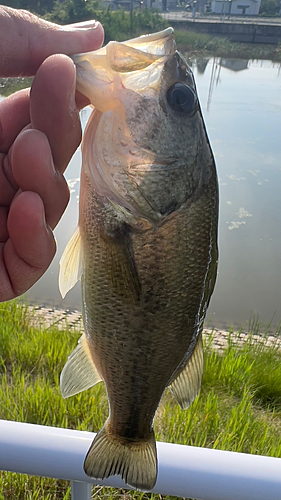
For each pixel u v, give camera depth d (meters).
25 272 0.15
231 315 0.73
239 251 0.88
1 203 0.17
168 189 0.16
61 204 0.15
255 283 0.81
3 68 0.14
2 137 0.17
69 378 0.17
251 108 1.78
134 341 0.16
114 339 0.16
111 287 0.16
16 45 0.14
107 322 0.16
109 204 0.16
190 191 0.16
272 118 1.65
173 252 0.15
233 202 1.03
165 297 0.15
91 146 0.16
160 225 0.15
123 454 0.16
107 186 0.16
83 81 0.15
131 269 0.15
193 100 0.16
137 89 0.15
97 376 0.17
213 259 0.17
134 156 0.16
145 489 0.12
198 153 0.16
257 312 0.74
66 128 0.13
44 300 0.72
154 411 0.17
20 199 0.14
